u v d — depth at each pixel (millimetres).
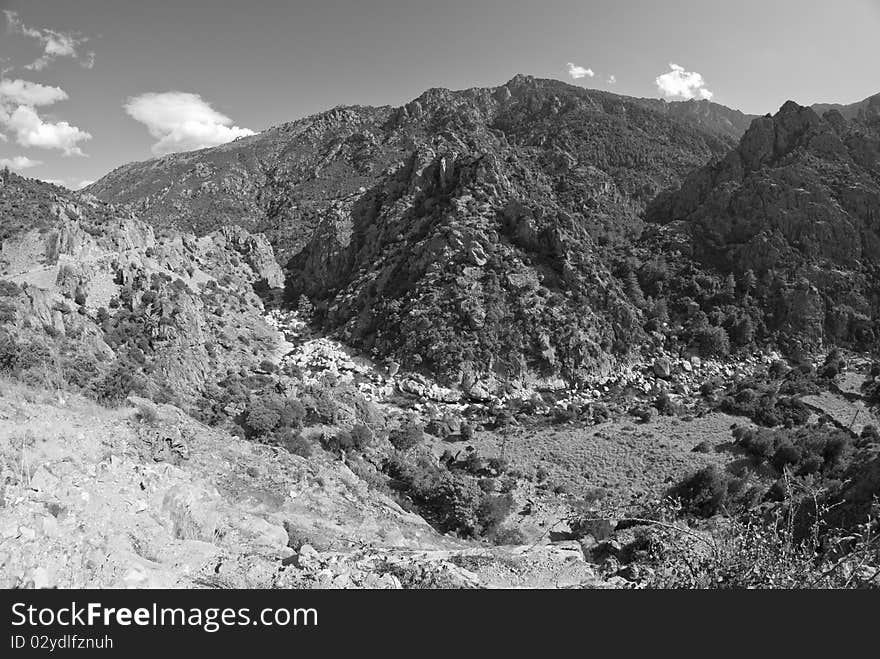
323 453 40531
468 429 66250
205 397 58969
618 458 56906
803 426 61906
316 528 23031
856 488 26594
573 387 86438
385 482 40625
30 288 56719
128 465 16625
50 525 10953
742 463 52625
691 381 87188
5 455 14992
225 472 25422
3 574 9336
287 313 118375
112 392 37625
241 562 12703
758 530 8211
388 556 15453
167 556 12211
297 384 68438
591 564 17312
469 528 35250
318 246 131500
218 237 134625
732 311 98062
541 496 47344
